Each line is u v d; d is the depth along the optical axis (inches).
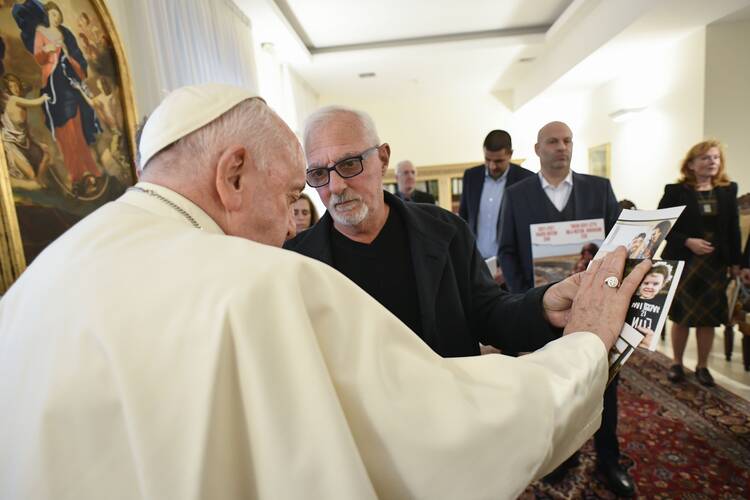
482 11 162.2
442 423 16.1
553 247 62.8
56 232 59.5
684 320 95.6
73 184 62.8
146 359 14.6
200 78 106.8
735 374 102.7
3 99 52.2
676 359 100.3
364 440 15.7
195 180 20.6
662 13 117.9
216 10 118.6
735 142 127.1
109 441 14.6
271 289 15.9
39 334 15.9
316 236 42.4
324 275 17.8
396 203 43.0
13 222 51.8
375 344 16.7
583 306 25.1
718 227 92.4
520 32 180.7
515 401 17.5
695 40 130.0
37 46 57.3
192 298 15.6
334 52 186.5
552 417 18.0
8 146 52.6
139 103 85.6
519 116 251.6
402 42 185.2
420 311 39.9
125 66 74.0
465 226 45.5
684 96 136.1
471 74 221.9
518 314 34.5
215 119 20.7
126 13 83.8
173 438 13.9
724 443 75.2
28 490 14.2
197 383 14.3
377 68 204.7
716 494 63.5
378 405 15.7
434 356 18.5
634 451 74.9
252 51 144.6
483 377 18.3
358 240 42.4
